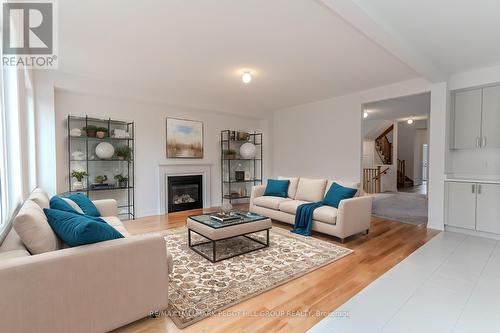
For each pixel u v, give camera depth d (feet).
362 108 16.46
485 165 13.32
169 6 7.31
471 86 12.58
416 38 9.23
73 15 7.75
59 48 10.05
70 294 4.91
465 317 6.23
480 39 9.34
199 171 19.40
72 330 4.96
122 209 16.10
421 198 23.66
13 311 4.39
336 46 9.91
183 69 12.39
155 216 16.75
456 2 7.11
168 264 6.66
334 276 8.25
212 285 7.58
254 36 9.12
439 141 13.29
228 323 5.98
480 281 7.95
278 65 11.84
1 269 4.28
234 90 16.14
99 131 14.46
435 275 8.34
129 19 8.01
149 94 16.16
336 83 14.64
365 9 7.11
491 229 11.89
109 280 5.35
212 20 8.09
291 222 13.56
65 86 13.10
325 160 18.45
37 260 4.61
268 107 20.97
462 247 10.83
